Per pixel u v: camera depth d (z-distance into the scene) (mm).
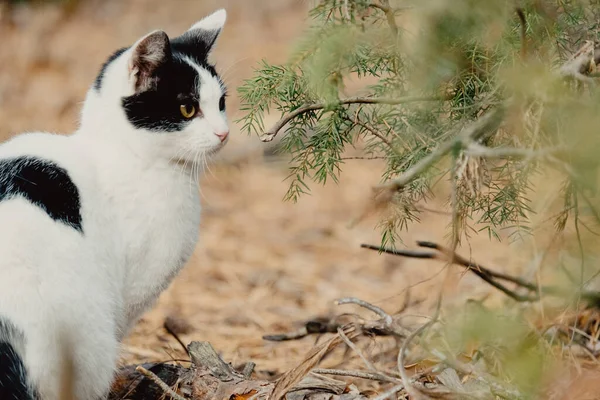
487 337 5066
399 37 4738
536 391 4930
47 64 16266
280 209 11852
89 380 5305
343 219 11500
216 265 9969
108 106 6168
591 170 4469
